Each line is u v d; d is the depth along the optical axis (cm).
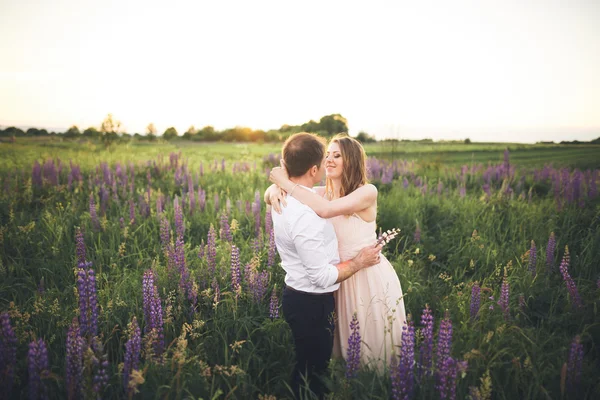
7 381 244
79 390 240
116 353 323
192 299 374
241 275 430
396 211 699
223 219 528
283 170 276
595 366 300
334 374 276
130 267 488
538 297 408
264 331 343
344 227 311
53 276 450
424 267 525
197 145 3019
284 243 266
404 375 247
